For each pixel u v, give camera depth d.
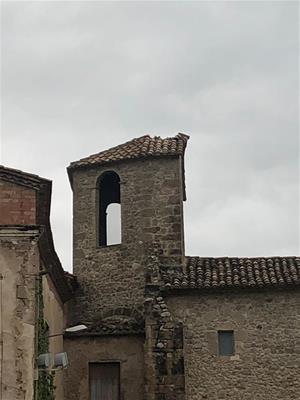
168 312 22.20
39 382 17.67
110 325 23.75
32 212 17.25
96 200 26.16
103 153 26.92
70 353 23.39
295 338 22.06
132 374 22.88
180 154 25.31
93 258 25.59
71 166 26.52
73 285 24.88
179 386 21.48
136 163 25.67
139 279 24.58
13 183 17.42
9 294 16.61
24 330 16.45
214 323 22.31
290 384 21.69
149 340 22.00
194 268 23.80
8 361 16.23
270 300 22.42
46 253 19.03
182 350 21.80
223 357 22.02
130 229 25.20
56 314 22.38
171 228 24.64
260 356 21.97
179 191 25.08
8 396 16.03
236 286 22.25
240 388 21.75
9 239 16.94
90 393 23.08
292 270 22.97
